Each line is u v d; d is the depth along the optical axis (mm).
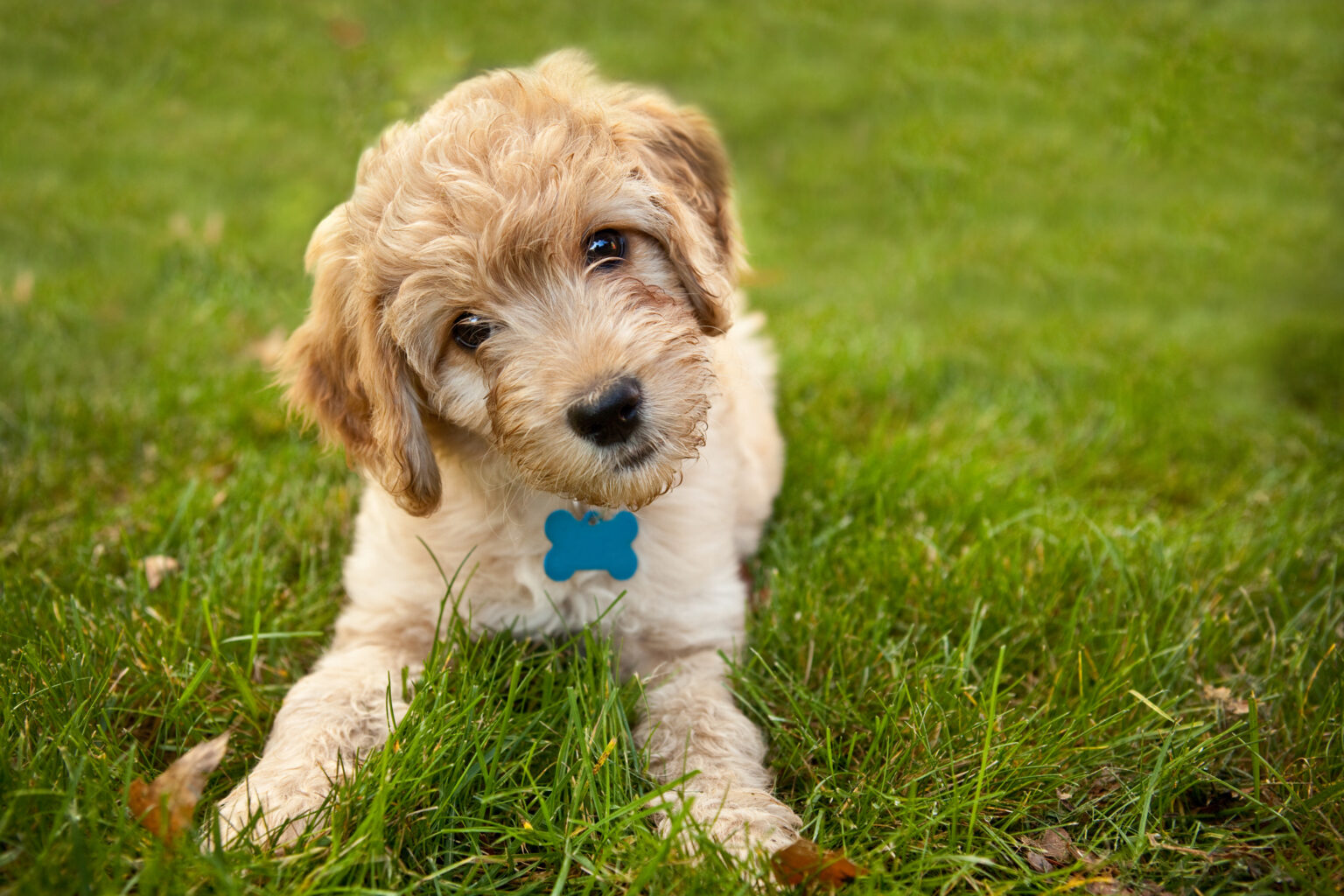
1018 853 597
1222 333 1116
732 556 726
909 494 814
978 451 876
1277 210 1398
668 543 690
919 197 1486
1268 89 1674
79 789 588
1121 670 654
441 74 1540
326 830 576
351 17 1874
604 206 632
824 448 877
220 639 697
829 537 772
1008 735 631
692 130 730
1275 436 914
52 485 829
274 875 558
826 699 665
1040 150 1575
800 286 1276
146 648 674
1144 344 1096
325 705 645
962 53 1841
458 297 623
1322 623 702
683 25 1950
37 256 1213
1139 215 1409
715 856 569
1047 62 1796
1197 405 969
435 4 1950
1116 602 702
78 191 1369
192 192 1391
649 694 669
